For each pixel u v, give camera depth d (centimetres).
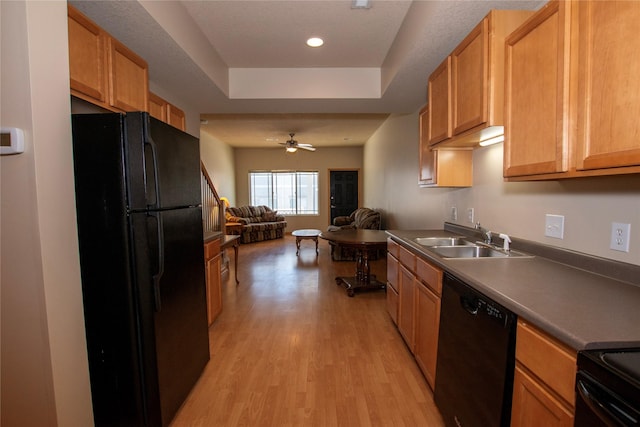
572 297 116
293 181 952
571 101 119
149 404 157
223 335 284
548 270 153
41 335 131
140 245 148
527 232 194
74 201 146
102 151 145
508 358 114
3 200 127
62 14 138
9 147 124
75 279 145
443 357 170
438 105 229
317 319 319
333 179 948
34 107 125
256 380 217
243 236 781
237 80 357
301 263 569
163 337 163
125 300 149
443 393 170
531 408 104
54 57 134
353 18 253
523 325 109
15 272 130
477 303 134
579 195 155
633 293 120
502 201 219
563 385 91
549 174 131
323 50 312
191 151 202
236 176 941
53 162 134
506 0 176
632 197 129
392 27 268
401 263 263
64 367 139
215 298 315
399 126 512
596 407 75
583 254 152
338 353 252
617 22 100
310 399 197
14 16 123
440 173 259
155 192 151
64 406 138
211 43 295
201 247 220
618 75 100
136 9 184
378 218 617
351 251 582
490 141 215
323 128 666
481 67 167
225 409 188
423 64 259
